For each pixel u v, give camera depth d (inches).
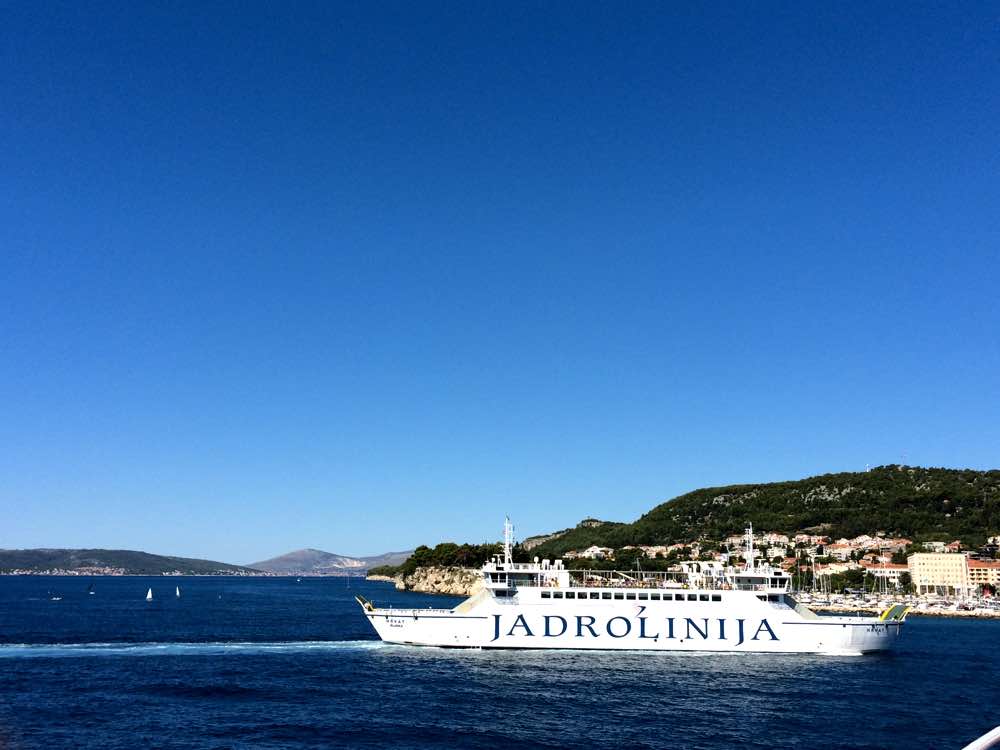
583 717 2202.3
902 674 3009.4
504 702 2374.5
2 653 3403.1
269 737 1958.7
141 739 1935.3
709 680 2748.5
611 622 3181.6
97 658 3255.4
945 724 2213.3
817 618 3238.2
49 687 2600.9
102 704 2329.0
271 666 3024.1
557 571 3331.7
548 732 2043.6
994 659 3794.3
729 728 2107.5
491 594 3265.3
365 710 2258.9
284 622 5610.2
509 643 3233.3
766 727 2128.4
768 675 2859.3
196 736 1964.8
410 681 2699.3
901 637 5012.3
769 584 3255.4
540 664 2992.1
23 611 6756.9
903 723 2210.9
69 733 1993.1
